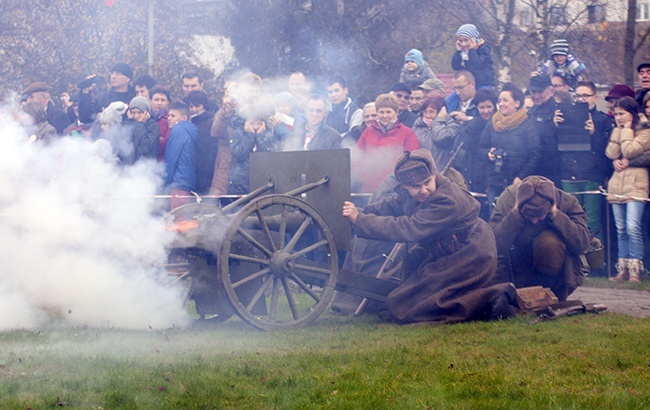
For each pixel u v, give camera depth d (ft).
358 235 46.73
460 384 31.30
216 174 61.52
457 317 45.60
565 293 50.21
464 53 66.69
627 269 63.10
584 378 32.24
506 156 59.62
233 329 44.88
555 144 62.08
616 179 62.80
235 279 45.78
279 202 45.14
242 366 34.17
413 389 30.76
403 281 48.11
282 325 44.60
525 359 35.32
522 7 134.10
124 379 31.86
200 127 62.49
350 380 31.94
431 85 64.18
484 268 46.50
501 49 122.01
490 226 51.78
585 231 49.98
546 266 49.37
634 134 62.03
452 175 50.26
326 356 36.22
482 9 128.67
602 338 39.52
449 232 46.55
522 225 49.24
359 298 51.42
